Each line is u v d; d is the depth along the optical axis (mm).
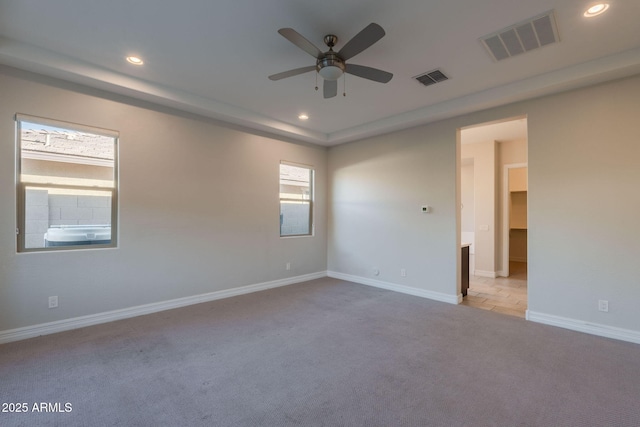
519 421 1862
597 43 2664
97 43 2742
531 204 3578
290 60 3039
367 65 3084
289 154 5383
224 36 2627
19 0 2168
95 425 1807
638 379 2328
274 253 5164
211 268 4367
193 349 2816
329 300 4414
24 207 3053
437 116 4215
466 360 2635
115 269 3529
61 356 2645
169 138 3939
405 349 2848
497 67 3113
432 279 4520
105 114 3434
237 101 4094
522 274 6449
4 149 2889
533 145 3568
